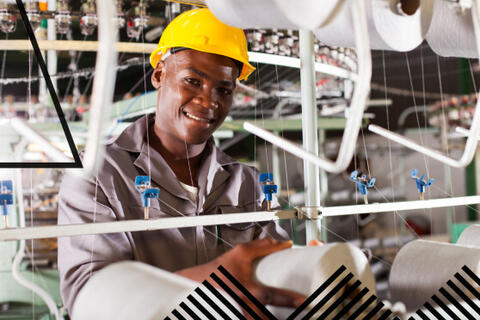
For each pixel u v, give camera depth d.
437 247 0.69
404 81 2.30
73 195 1.20
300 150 0.54
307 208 1.21
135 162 1.28
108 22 0.37
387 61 2.26
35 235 0.88
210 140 1.43
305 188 1.24
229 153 1.64
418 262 0.69
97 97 0.37
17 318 1.26
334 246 0.54
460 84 2.41
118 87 1.36
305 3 0.46
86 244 1.15
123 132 1.31
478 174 2.86
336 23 0.63
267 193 1.26
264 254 0.59
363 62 0.46
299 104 1.86
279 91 1.80
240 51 1.36
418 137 2.43
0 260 1.28
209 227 1.33
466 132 1.20
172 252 1.25
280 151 1.87
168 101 1.36
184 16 1.32
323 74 2.01
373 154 2.37
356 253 0.56
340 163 0.50
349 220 2.05
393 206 1.30
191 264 1.27
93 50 1.36
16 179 1.28
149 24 1.39
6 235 0.85
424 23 0.66
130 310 0.41
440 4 0.75
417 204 1.35
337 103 2.05
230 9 0.54
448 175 2.71
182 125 1.36
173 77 1.35
